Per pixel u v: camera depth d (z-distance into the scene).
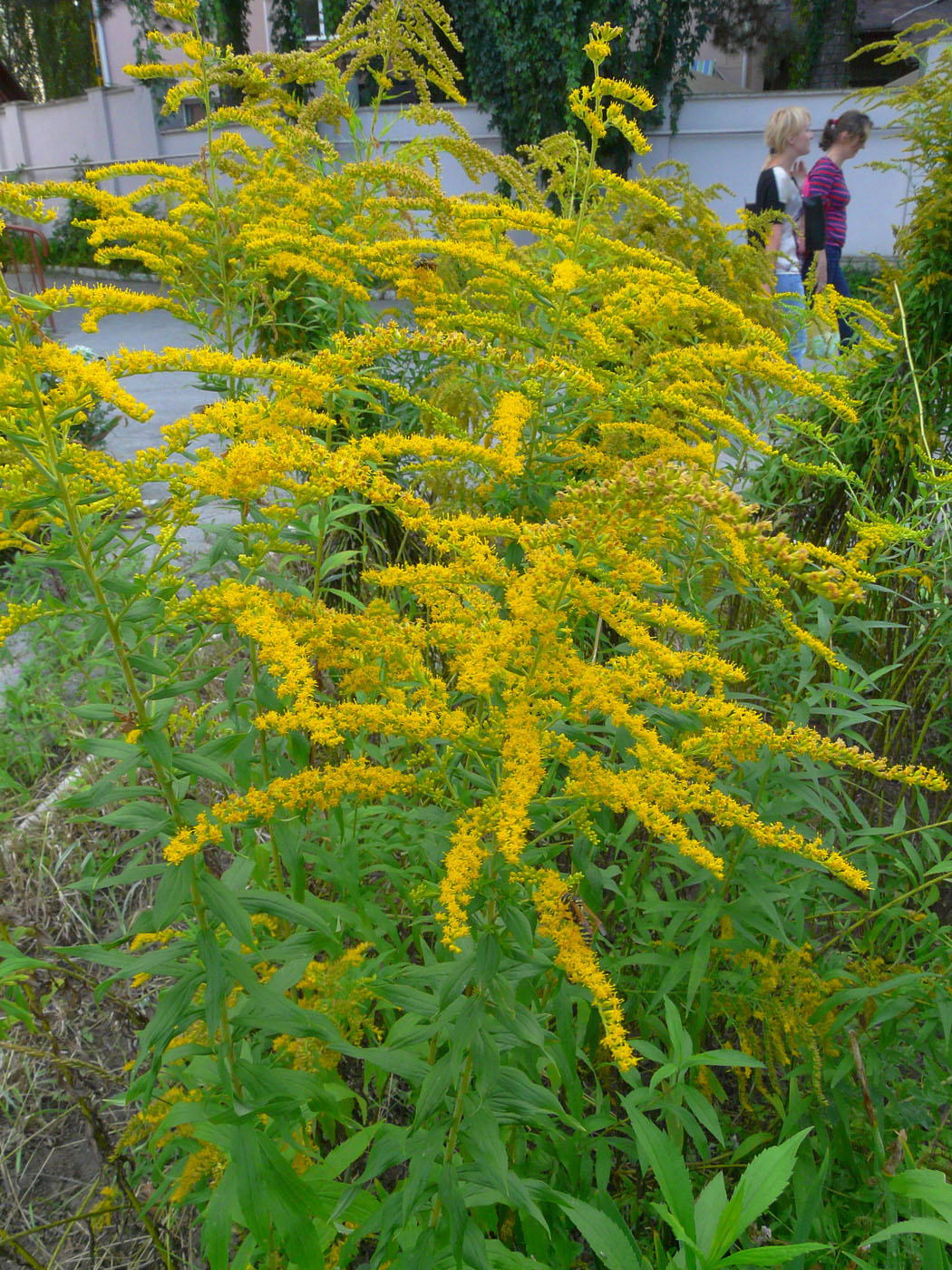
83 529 1.65
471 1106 1.68
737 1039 2.83
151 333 12.58
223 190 3.13
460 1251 1.56
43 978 2.25
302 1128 2.16
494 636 1.72
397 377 3.86
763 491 3.93
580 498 1.64
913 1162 1.96
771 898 2.28
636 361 3.15
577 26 16.77
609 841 2.38
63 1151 2.62
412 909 2.43
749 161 18.39
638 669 1.80
